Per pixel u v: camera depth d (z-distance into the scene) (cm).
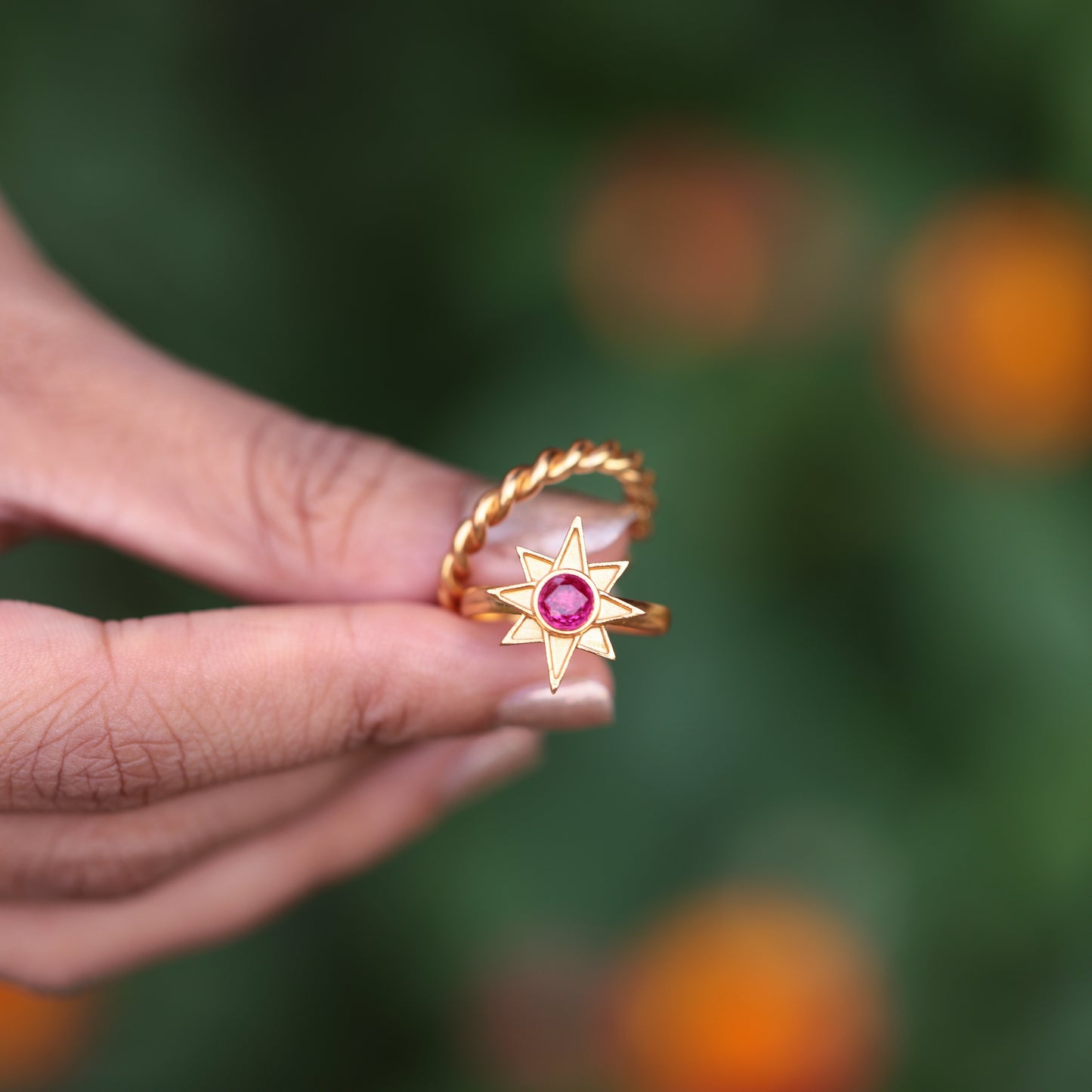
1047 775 35
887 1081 36
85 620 30
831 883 36
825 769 35
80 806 30
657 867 36
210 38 37
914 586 35
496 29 36
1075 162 34
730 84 36
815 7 35
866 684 35
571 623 30
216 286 36
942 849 35
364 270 37
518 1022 37
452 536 31
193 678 30
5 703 30
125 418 31
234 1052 38
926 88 35
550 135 36
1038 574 34
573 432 35
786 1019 36
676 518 35
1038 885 35
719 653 35
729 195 35
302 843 34
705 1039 36
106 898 32
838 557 35
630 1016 37
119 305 36
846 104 35
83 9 36
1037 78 34
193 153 36
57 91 36
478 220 36
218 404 32
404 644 30
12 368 31
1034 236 34
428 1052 38
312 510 31
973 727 35
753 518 35
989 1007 36
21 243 32
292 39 37
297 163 37
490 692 31
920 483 35
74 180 36
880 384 35
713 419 35
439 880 37
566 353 35
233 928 34
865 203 35
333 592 31
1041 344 34
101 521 31
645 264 35
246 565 31
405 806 34
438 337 37
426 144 37
